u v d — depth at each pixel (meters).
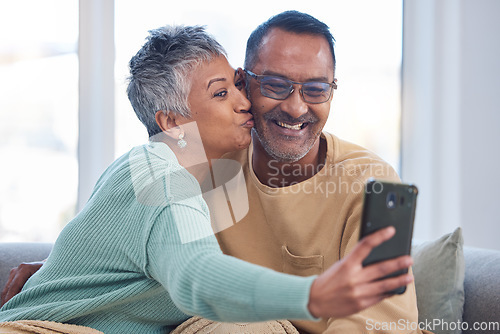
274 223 1.57
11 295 1.60
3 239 2.81
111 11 2.82
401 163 3.06
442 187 3.04
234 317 0.89
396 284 0.80
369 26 3.02
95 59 2.83
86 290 1.23
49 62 2.84
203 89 1.43
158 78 1.40
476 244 2.98
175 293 0.96
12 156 2.82
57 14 2.84
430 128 3.04
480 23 2.99
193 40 1.42
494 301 1.65
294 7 2.92
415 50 3.04
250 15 2.87
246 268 0.90
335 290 0.79
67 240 1.28
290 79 1.50
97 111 2.83
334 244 1.53
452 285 1.71
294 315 0.82
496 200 2.99
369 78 3.02
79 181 2.82
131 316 1.27
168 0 2.86
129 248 1.14
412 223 0.87
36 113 2.83
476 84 2.99
